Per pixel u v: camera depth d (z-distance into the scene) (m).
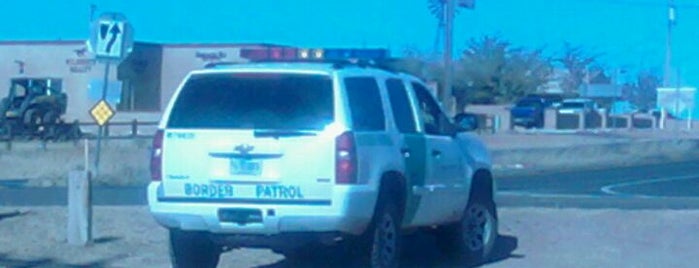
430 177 13.40
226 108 11.96
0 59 71.31
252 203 11.67
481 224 14.83
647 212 18.75
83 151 38.62
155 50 70.38
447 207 13.88
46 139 48.34
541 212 18.81
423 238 16.25
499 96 83.00
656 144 47.88
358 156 11.73
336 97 11.80
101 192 24.86
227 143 11.77
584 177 34.53
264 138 11.67
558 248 15.62
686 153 46.88
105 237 15.98
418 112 13.42
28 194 24.14
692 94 59.22
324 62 12.43
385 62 14.15
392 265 12.70
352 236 12.04
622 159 43.28
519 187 29.75
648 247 15.66
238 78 12.08
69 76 69.38
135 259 14.41
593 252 15.27
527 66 86.00
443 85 46.03
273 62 12.49
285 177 11.62
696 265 14.36
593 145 46.31
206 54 69.38
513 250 15.52
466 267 14.33
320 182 11.59
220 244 12.09
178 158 11.91
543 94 90.62
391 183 12.59
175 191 11.91
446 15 42.62
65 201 21.91
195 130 11.88
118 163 33.84
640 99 107.88
